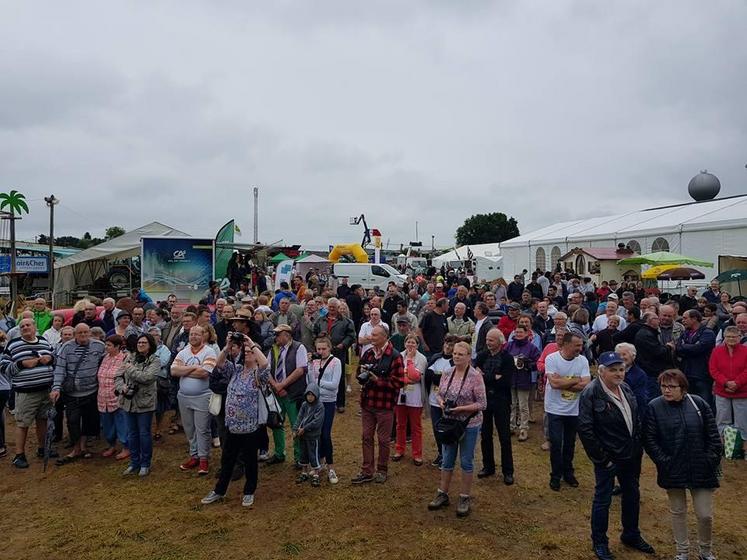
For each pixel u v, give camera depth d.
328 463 6.49
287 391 6.73
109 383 7.14
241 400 5.71
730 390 7.10
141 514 5.64
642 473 6.93
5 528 5.42
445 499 5.79
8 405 9.57
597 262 23.69
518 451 7.65
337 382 6.56
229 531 5.28
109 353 7.27
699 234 23.08
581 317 8.57
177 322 9.12
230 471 5.89
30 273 27.23
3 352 7.44
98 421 7.47
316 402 6.17
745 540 5.09
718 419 7.33
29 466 7.09
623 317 10.53
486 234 95.75
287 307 9.73
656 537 5.18
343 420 9.13
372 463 6.44
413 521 5.47
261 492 6.17
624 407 4.76
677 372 4.59
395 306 12.71
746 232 21.06
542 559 4.76
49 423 6.95
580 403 4.89
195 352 6.81
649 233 25.59
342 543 5.04
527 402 8.16
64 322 10.40
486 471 6.68
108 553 4.90
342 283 14.62
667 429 4.57
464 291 12.27
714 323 9.51
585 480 6.57
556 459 6.25
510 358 6.55
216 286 13.34
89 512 5.73
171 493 6.16
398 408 7.19
